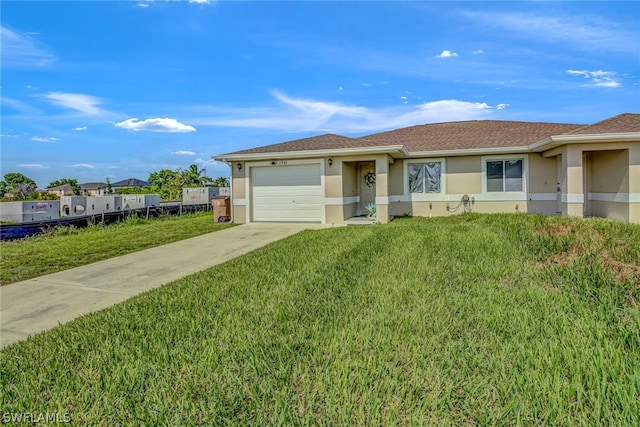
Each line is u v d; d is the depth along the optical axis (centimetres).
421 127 1917
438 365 279
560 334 321
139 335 363
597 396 228
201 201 2817
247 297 468
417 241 778
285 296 459
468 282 494
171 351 320
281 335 344
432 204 1486
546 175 1364
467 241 752
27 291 581
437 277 519
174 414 233
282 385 259
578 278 475
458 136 1634
